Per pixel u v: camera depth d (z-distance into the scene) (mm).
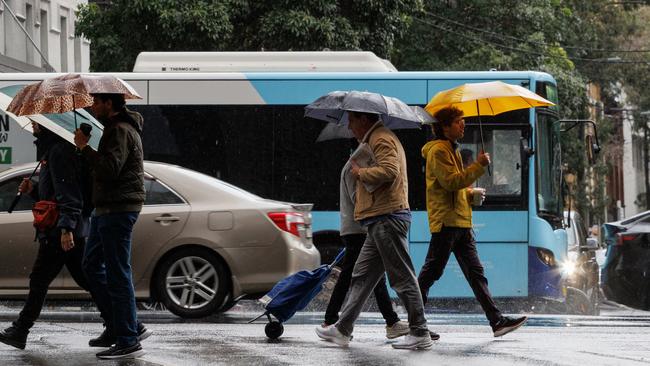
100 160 12555
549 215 26406
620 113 100438
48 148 13578
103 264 13602
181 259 19922
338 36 42406
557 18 60781
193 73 26562
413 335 14141
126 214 12750
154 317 20656
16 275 19891
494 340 15461
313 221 26250
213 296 19828
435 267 15312
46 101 13484
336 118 15656
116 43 42375
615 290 28922
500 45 57344
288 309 15203
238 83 26531
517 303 27531
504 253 26219
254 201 20031
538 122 26344
